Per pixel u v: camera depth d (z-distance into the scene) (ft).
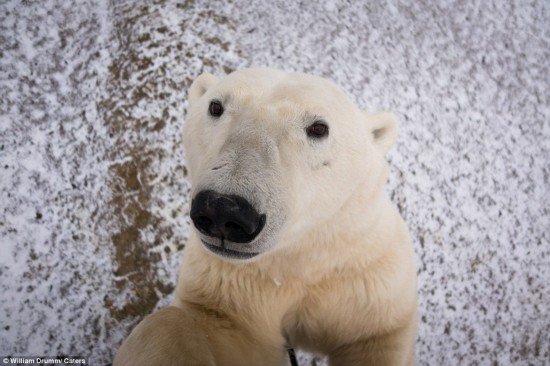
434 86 15.08
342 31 15.25
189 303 7.70
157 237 12.14
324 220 6.72
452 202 13.55
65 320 11.51
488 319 12.87
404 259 7.87
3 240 11.94
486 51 16.33
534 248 13.83
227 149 5.44
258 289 7.51
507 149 14.76
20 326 11.34
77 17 15.01
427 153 13.88
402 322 7.92
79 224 12.34
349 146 6.66
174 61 13.93
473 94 15.34
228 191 4.89
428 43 15.84
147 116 13.21
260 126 5.88
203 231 5.18
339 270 7.41
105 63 14.19
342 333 8.00
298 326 8.26
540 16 17.65
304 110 6.19
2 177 12.51
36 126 13.25
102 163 12.89
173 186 12.50
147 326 6.26
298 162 5.98
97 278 11.90
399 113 14.25
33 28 14.67
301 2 15.52
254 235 5.08
